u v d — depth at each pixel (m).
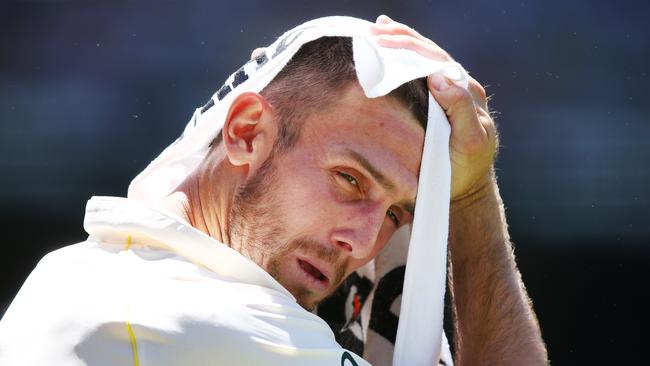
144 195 6.50
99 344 5.37
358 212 6.03
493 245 6.91
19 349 5.47
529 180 19.89
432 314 6.24
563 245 18.94
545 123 20.27
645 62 20.42
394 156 6.04
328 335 6.04
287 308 5.78
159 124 20.69
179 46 20.91
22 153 20.33
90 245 5.95
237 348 5.54
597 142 20.09
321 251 6.07
